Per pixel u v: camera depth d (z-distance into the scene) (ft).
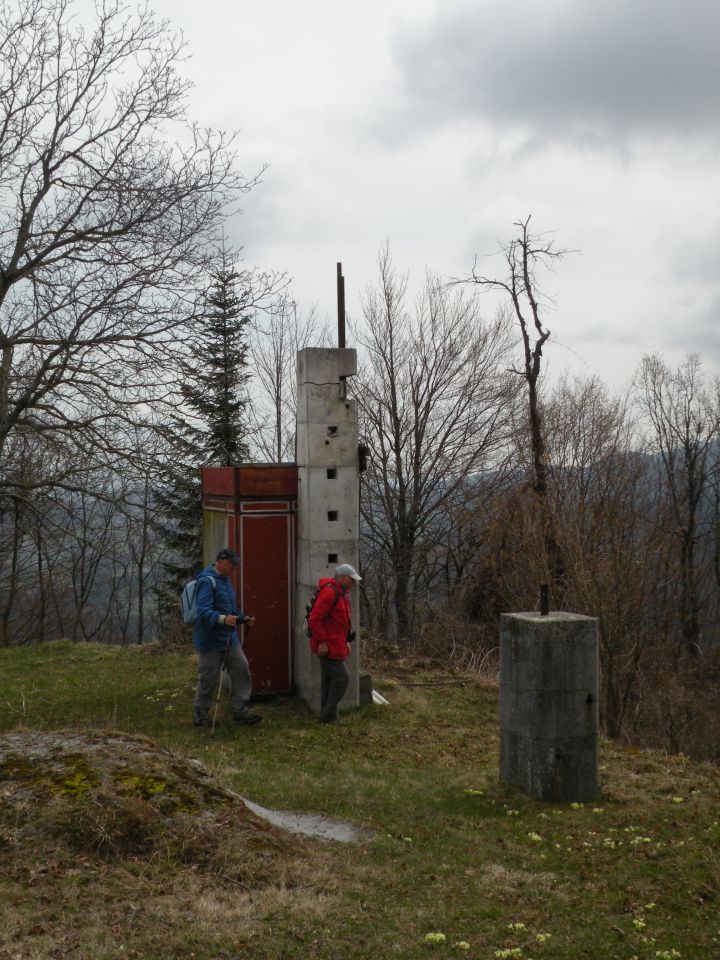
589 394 76.89
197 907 14.76
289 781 23.71
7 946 12.94
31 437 54.44
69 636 116.98
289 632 34.45
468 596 72.02
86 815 16.78
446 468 93.61
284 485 34.24
